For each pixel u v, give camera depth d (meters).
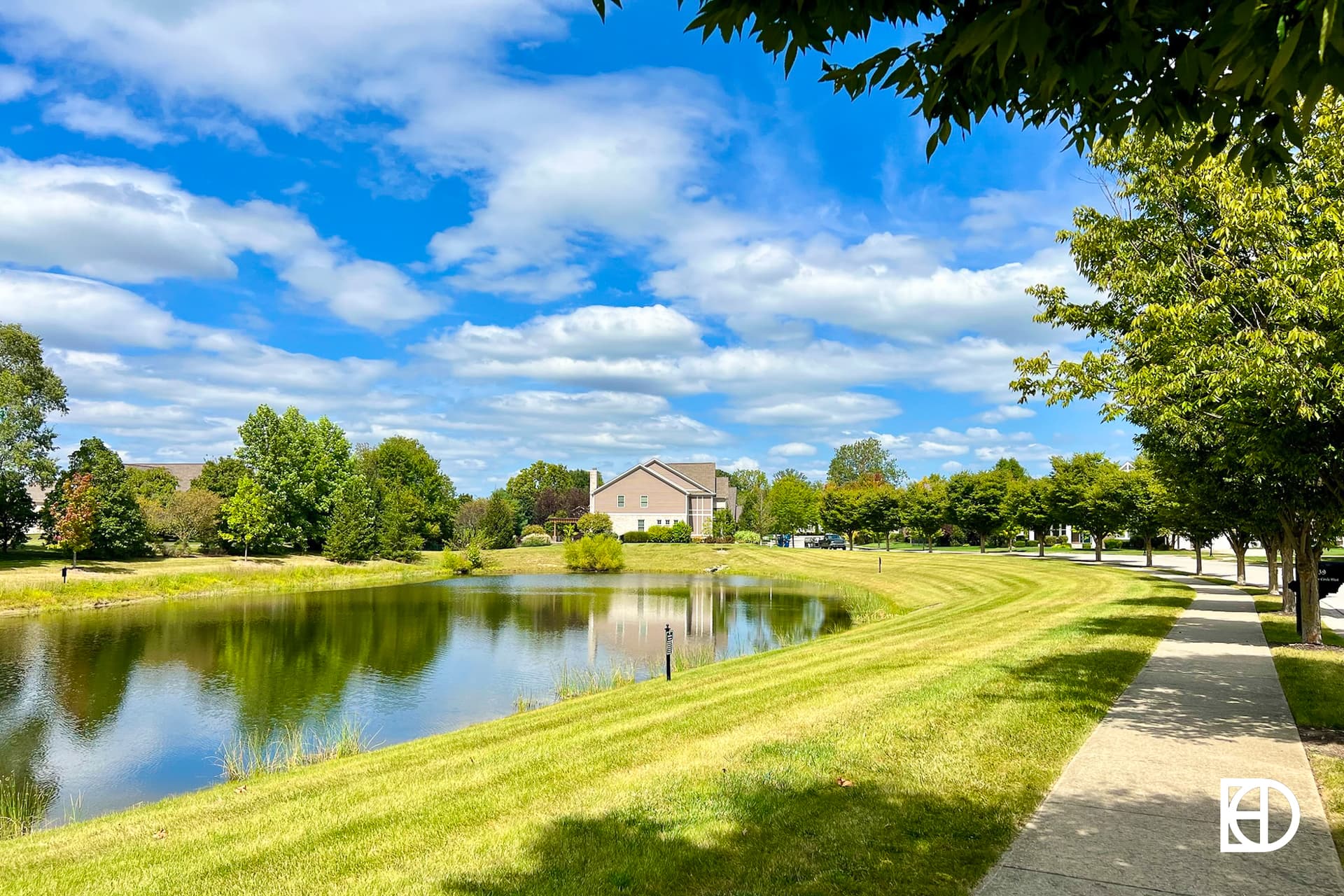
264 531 56.03
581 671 20.20
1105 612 19.98
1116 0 3.06
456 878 5.30
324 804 7.55
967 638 15.99
